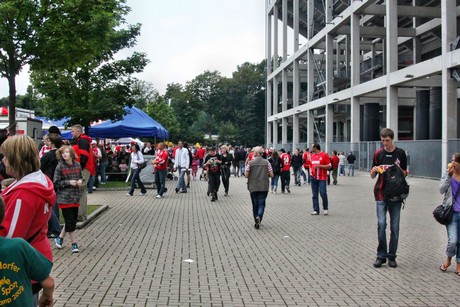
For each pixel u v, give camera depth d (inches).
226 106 4097.0
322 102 1887.3
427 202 686.5
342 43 2199.8
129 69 864.3
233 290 242.7
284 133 2541.8
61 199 325.7
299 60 2281.0
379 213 300.4
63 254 321.7
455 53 1043.9
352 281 262.7
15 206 126.3
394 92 1348.4
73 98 837.8
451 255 283.6
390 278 269.7
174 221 480.4
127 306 215.0
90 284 249.9
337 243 372.2
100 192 798.5
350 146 1621.6
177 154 821.2
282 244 366.3
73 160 332.5
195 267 289.9
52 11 486.6
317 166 540.7
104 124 950.4
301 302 224.4
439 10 1400.1
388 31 1355.8
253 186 440.8
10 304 103.6
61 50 500.4
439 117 1354.6
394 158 300.5
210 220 491.2
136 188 863.7
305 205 642.8
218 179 691.4
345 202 682.2
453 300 229.8
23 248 107.0
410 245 367.9
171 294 234.1
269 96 2839.6
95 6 518.0
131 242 366.3
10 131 485.7
